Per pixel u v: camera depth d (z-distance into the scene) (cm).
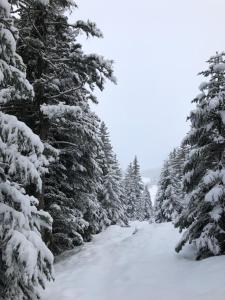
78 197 1986
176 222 1535
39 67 1487
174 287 1100
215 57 1490
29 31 1448
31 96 893
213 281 1048
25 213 852
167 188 4600
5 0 801
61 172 1850
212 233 1344
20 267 838
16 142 838
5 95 1050
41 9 1347
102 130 4859
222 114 1395
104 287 1261
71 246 2114
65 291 1224
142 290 1141
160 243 1864
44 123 1484
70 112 1342
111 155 4791
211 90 1452
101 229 3734
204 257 1381
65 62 1490
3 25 827
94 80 1459
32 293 941
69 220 1811
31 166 852
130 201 7831
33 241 846
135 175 8175
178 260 1432
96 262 1659
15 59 897
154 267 1391
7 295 870
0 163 888
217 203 1357
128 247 1894
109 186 4572
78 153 1736
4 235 839
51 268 881
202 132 1452
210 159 1463
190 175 1486
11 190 866
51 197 1789
